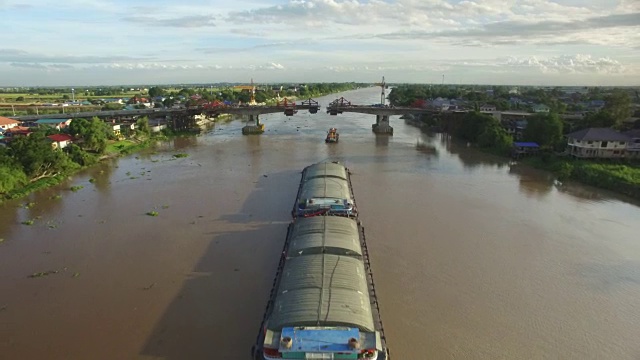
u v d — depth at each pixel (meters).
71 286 40.03
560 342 32.06
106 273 42.44
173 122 146.75
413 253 46.53
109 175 83.00
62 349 31.23
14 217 58.53
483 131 117.12
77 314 35.56
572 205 64.50
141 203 64.44
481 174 84.38
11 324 34.34
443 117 151.00
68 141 98.44
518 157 98.50
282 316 27.03
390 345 31.16
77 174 83.75
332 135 125.44
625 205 64.81
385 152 109.12
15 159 74.31
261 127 146.50
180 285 39.97
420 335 32.44
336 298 28.30
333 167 69.94
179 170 87.31
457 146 119.88
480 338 32.28
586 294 38.78
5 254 46.81
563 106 179.00
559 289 39.56
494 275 41.97
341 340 24.98
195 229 53.66
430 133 147.88
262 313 35.38
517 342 31.94
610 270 43.34
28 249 48.09
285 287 30.67
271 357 24.80
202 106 152.62
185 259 45.25
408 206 62.69
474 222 56.34
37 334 33.03
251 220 56.75
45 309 36.34
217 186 74.12
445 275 41.78
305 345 24.66
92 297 38.09
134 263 44.50
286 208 61.62
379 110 147.62
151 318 34.88
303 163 94.50
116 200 66.12
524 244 49.44
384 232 52.31
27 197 67.88
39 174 77.75
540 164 91.00
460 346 31.30
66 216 58.91
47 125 123.50
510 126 128.75
